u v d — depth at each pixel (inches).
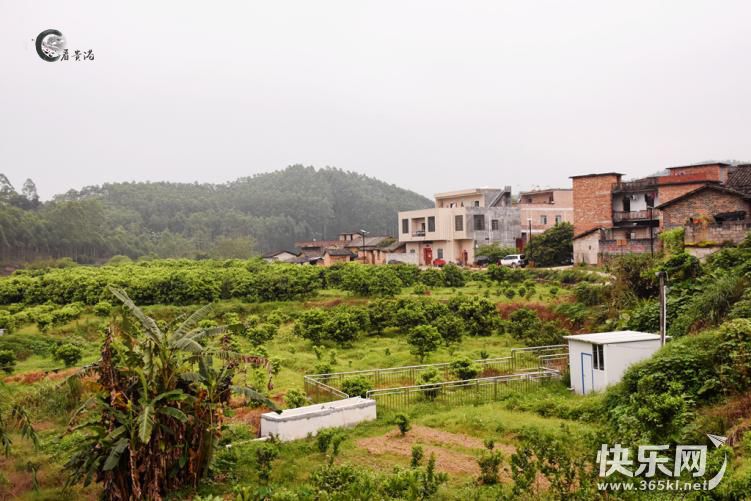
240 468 626.2
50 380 965.8
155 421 537.6
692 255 1245.1
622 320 1146.0
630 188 2026.3
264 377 928.3
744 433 526.6
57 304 1761.8
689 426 588.7
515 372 1021.2
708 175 1776.6
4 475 602.5
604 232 1989.4
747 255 1084.5
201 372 592.7
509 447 677.9
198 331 624.7
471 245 2615.7
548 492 497.7
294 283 1763.0
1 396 730.2
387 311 1401.3
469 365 965.8
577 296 1402.6
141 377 545.6
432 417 801.6
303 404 818.2
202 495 562.9
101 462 538.6
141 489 542.9
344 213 6948.8
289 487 579.2
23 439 709.9
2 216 3464.6
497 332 1347.2
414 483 506.9
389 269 1875.0
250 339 1304.1
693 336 759.1
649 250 1791.3
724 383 646.5
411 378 1001.5
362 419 794.2
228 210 6235.2
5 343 1323.8
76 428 558.3
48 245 3772.1
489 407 837.2
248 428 744.3
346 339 1284.4
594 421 730.2
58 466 636.7
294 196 6707.7
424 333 1116.5
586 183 2119.8
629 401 706.2
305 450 677.9
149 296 1737.2
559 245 2228.1
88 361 1168.2
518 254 2367.1
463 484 560.1
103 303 1606.8
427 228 2719.0
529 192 3009.4
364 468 610.2
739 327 687.7
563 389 916.0
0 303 1830.7
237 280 1807.3
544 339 1187.3
